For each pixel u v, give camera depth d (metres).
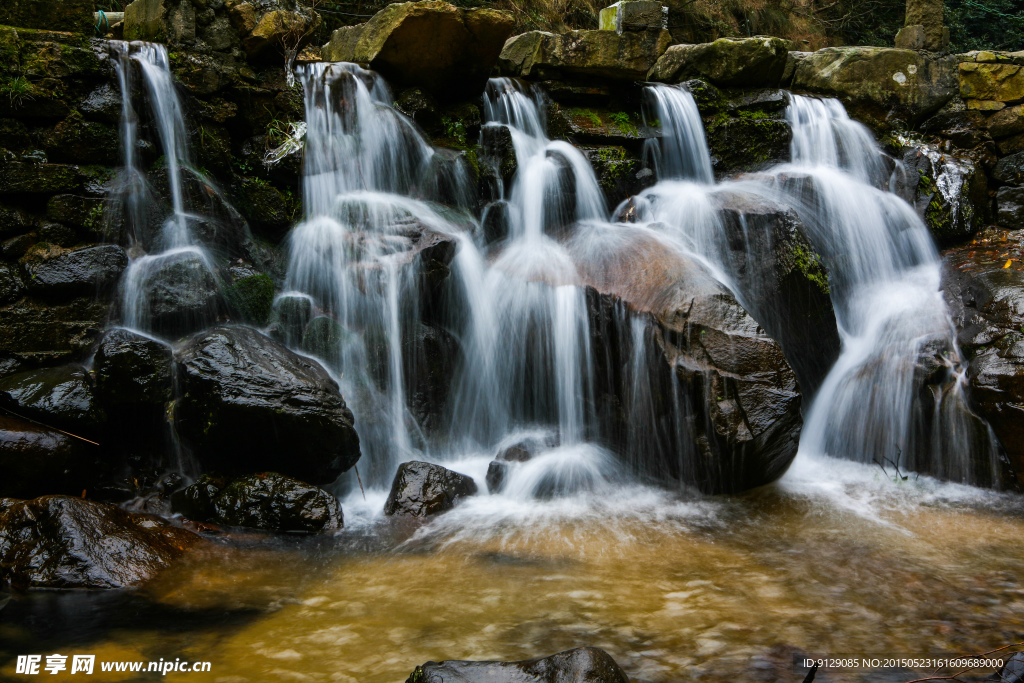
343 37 7.75
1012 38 14.79
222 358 5.35
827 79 9.64
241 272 6.30
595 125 8.23
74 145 5.82
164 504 5.36
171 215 6.20
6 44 5.54
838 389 6.99
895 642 3.77
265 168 6.62
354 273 6.27
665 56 9.28
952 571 4.62
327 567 4.62
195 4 6.45
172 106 6.27
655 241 6.76
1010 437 6.04
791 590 4.35
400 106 7.34
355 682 3.38
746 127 8.65
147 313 5.77
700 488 5.88
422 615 4.03
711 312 5.82
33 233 5.70
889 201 8.41
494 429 6.80
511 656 3.61
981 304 6.74
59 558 4.31
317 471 5.54
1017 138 9.45
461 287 6.73
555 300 6.54
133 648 3.66
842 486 6.20
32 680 3.38
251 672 3.46
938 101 9.65
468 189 7.33
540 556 4.81
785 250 6.85
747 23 15.08
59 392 5.20
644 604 4.17
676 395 5.85
